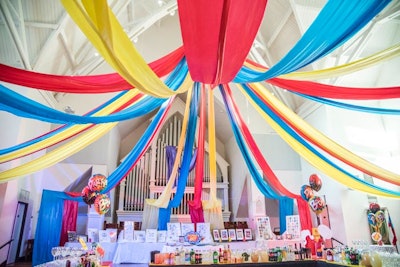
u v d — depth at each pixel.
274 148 9.52
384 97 4.03
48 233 6.04
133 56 2.39
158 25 9.88
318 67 7.52
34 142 4.34
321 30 2.69
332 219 7.65
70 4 1.80
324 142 5.05
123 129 10.92
